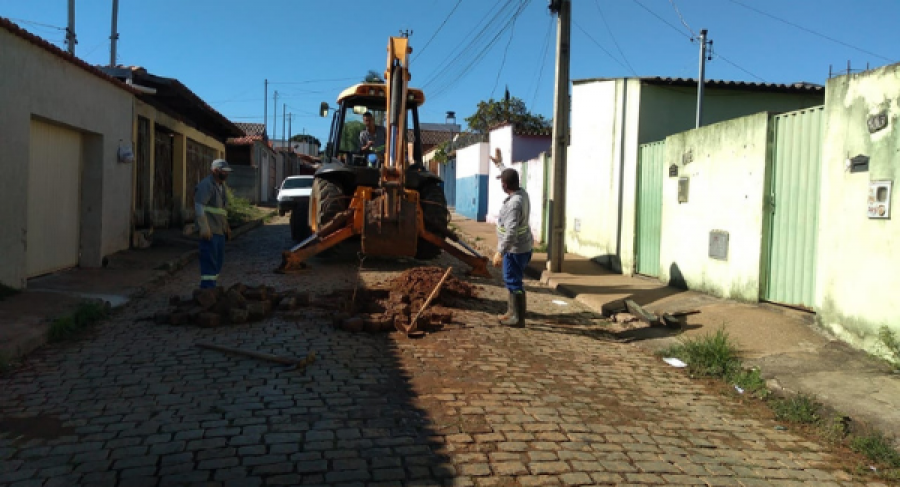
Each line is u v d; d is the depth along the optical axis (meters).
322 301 7.68
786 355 6.07
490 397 4.98
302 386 5.01
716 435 4.54
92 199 10.17
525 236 7.27
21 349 5.65
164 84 13.12
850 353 5.85
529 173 18.03
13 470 3.57
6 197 7.45
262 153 34.00
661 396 5.34
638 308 7.95
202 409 4.50
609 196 11.97
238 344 6.10
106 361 5.56
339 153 12.19
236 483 3.46
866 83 5.88
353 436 4.12
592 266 12.12
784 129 7.34
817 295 6.58
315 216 11.27
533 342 6.80
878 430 4.47
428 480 3.58
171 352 5.83
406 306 7.43
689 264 9.16
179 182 15.87
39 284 8.35
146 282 9.08
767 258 7.60
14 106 7.55
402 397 4.87
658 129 11.31
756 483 3.80
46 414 4.38
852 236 6.02
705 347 6.20
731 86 11.71
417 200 10.41
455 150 30.91
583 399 5.11
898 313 5.48
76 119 9.27
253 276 10.21
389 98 9.69
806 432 4.68
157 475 3.53
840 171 6.20
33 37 7.78
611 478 3.73
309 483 3.49
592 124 12.75
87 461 3.69
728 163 8.23
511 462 3.85
